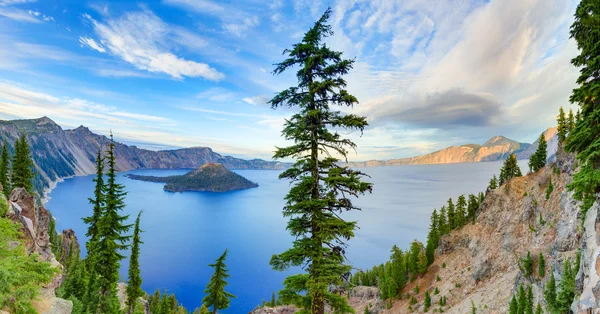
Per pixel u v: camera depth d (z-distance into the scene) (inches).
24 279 486.9
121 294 1892.2
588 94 597.0
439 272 3533.5
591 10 576.1
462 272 3142.2
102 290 1241.4
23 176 1847.9
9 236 562.3
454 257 3572.8
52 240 3464.6
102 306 1236.5
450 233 3981.3
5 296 447.5
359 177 527.8
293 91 566.3
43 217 1392.7
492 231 3277.6
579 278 796.6
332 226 514.3
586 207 818.2
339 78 541.0
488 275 2741.1
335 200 524.4
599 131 603.8
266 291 7308.1
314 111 505.7
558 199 2383.1
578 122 640.4
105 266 1235.2
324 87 524.1
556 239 1785.2
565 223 1769.2
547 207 2511.1
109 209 1246.3
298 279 545.0
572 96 634.2
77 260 2942.9
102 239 1238.3
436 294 3137.3
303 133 552.1
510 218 3090.6
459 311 2507.4
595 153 596.1
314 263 526.6
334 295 542.3
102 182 1379.2
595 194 733.9
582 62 614.2
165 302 2373.3
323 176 547.8
